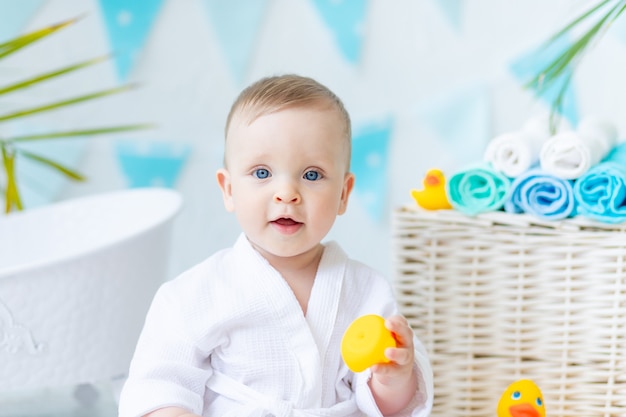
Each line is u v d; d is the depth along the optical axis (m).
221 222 2.19
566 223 1.22
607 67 2.14
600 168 1.18
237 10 2.12
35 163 2.07
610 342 1.26
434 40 2.18
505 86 2.18
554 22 2.14
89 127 2.09
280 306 1.05
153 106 2.13
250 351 1.04
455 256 1.28
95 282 1.41
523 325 1.28
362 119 2.18
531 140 1.24
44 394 1.83
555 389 1.29
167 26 2.11
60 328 1.39
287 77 1.08
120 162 2.12
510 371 1.30
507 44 2.17
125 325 1.48
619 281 1.23
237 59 2.13
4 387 1.36
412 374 1.05
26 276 1.34
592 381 1.28
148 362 1.02
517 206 1.25
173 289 1.08
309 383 1.03
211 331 1.04
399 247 1.30
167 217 1.56
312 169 1.03
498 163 1.23
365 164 2.19
